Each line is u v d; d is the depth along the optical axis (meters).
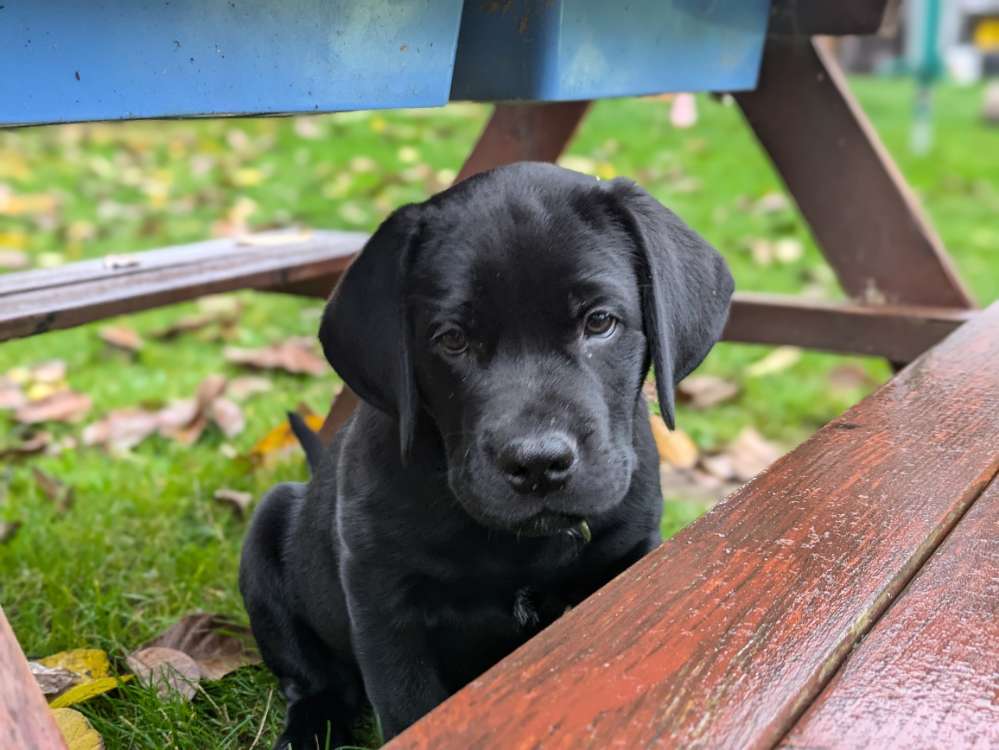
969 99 2.59
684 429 0.96
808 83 0.78
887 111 2.43
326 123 2.04
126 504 0.77
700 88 0.61
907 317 0.76
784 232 1.50
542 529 0.42
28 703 0.28
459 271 0.44
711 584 0.30
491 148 0.71
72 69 0.34
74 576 0.67
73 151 1.89
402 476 0.47
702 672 0.26
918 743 0.24
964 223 1.59
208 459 0.86
